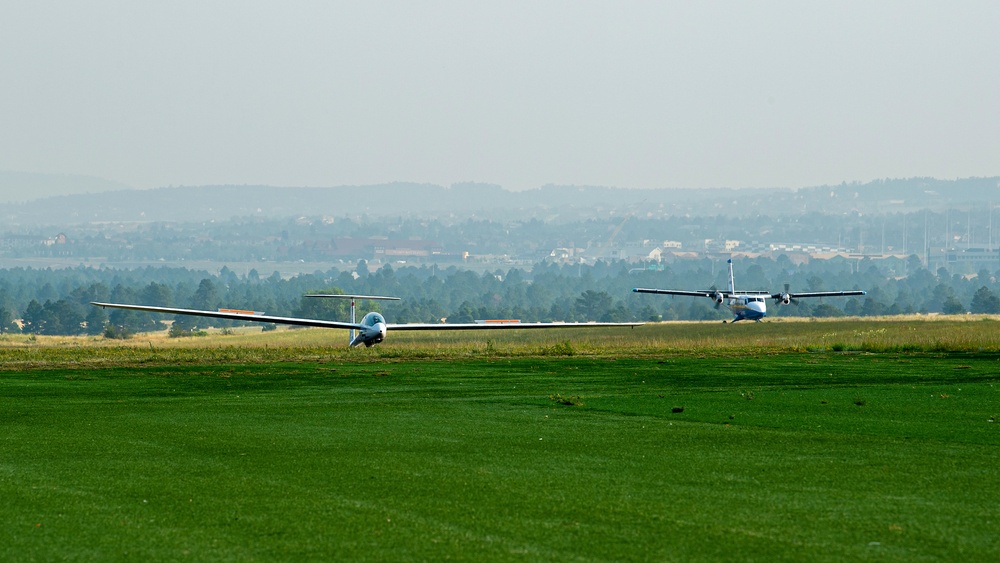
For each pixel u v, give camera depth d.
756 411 67.31
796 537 32.66
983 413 65.50
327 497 39.00
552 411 68.06
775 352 140.38
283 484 41.59
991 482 41.69
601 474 43.75
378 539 32.56
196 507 37.25
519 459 47.84
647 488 40.66
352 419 63.75
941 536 32.72
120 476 43.44
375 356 128.75
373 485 41.34
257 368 108.06
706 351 142.88
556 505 37.47
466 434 56.56
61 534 33.34
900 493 39.50
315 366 111.44
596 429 58.56
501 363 116.38
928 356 126.75
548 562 29.97
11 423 61.78
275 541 32.34
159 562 30.14
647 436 55.53
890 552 30.88
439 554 30.83
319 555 30.78
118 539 32.72
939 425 59.75
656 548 31.47
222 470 44.88
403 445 52.38
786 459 47.56
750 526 34.12
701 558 30.33
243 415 66.06
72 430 58.56
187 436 55.84
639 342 184.62
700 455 48.94
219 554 30.95
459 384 89.00
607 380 92.50
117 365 112.56
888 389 82.12
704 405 71.06
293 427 59.81
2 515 36.00
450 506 37.31
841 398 75.19
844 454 49.16
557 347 139.62
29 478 42.97
